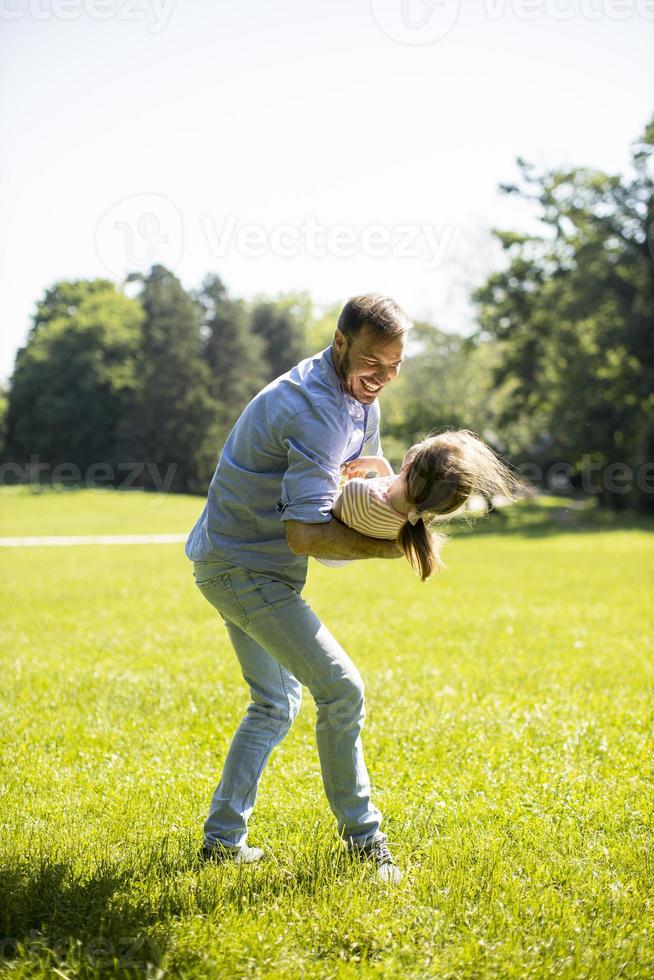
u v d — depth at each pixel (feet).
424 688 33.24
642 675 36.11
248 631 17.34
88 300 374.84
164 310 344.69
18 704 31.24
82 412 364.38
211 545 17.08
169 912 15.08
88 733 27.22
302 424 16.03
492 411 228.02
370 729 27.12
